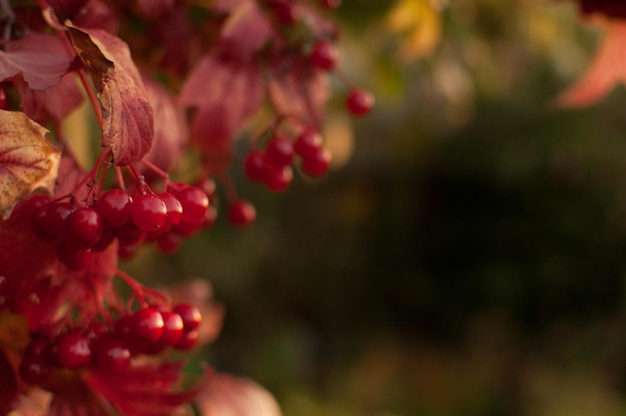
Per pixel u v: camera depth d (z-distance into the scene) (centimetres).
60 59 46
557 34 112
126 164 44
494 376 314
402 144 201
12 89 48
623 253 307
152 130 45
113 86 44
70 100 48
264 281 320
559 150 308
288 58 56
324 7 61
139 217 44
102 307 48
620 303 310
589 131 304
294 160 58
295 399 275
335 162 91
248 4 55
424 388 315
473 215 334
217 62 54
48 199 46
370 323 345
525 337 320
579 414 287
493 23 107
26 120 43
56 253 47
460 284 334
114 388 50
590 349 312
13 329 48
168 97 52
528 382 306
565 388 299
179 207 45
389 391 308
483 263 331
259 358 294
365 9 76
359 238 358
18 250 46
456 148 321
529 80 289
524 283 320
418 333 342
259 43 54
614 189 306
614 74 66
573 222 312
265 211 316
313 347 328
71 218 44
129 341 48
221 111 54
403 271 348
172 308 51
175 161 53
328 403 289
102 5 50
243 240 304
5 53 46
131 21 55
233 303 304
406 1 77
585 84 67
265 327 310
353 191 350
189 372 70
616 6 64
